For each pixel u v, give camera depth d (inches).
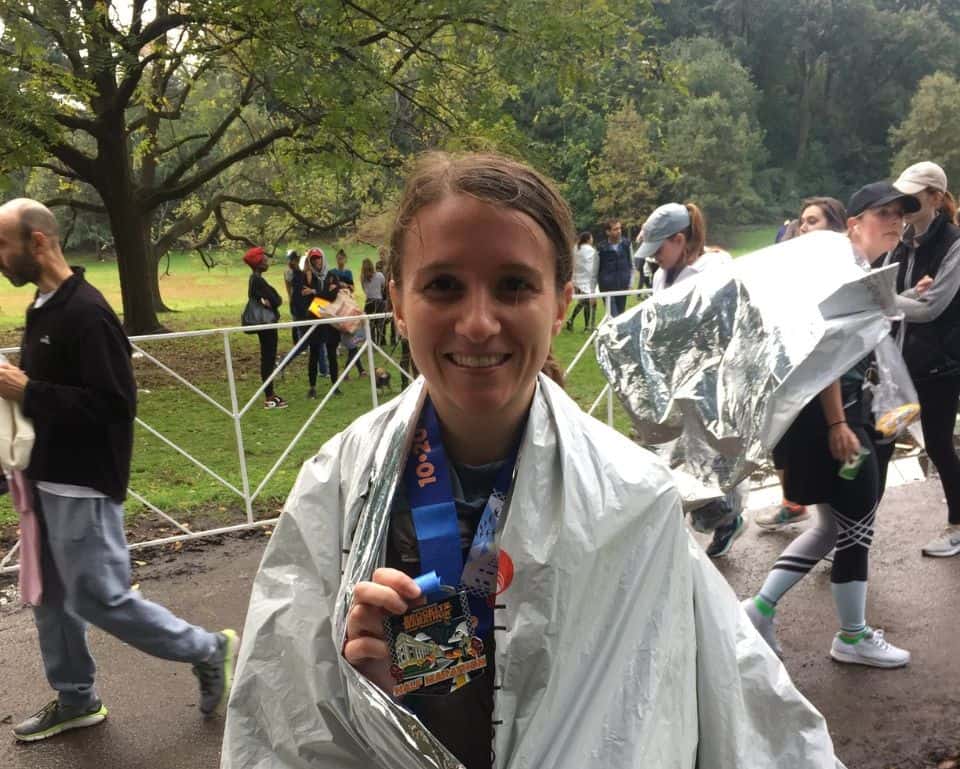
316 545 44.3
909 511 196.9
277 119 589.6
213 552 187.9
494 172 39.6
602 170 1681.8
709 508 127.3
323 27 374.6
